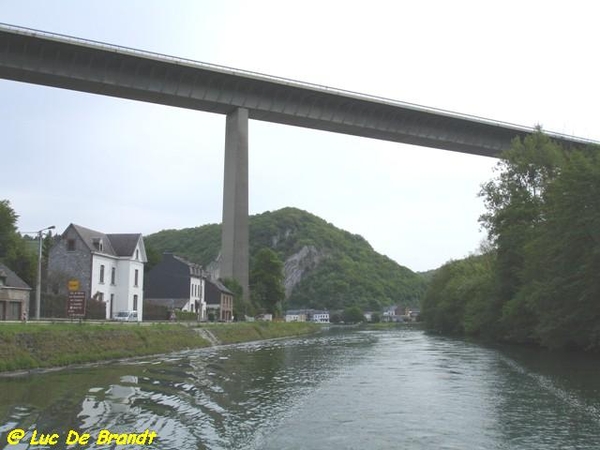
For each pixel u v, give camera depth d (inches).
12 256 2532.0
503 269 2091.5
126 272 2770.7
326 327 5851.4
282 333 3240.7
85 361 1243.8
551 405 750.5
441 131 3818.9
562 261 1454.2
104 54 2982.3
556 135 3722.9
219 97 3346.5
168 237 7608.3
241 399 798.5
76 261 2549.2
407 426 626.8
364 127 3666.3
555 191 1535.4
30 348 1127.6
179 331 1924.2
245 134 3420.3
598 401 776.9
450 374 1109.7
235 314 3449.8
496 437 578.2
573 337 1488.7
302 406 745.6
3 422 595.2
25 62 2874.0
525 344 1998.0
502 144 3944.4
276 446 538.9
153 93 3196.4
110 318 2564.0
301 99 3506.4
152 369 1131.9
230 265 3459.6
